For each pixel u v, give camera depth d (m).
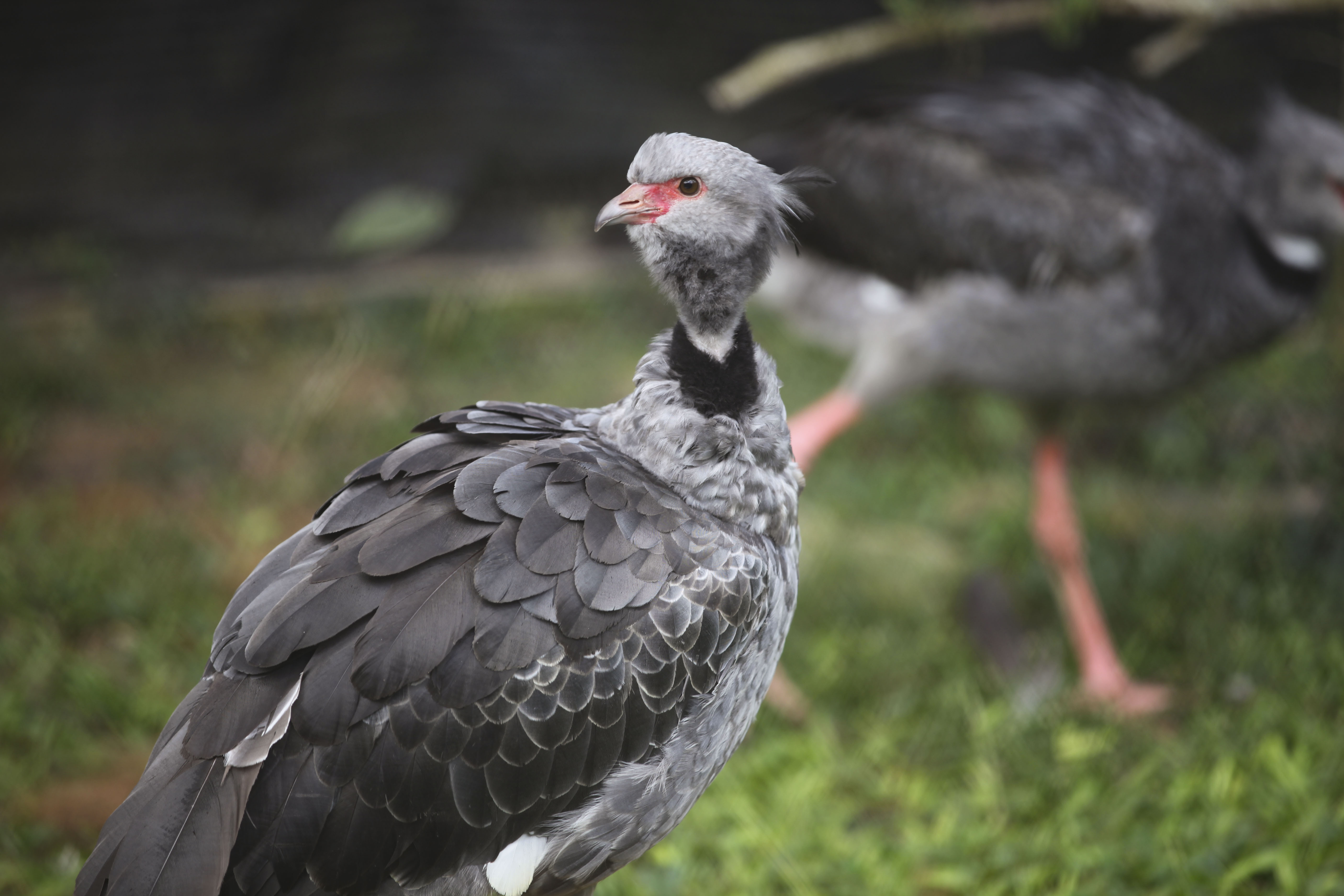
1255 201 9.16
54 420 13.70
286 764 4.51
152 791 4.49
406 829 4.63
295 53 17.02
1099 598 10.07
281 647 4.59
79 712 8.26
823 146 9.83
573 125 17.58
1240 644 8.85
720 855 7.07
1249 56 14.80
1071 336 8.94
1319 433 12.23
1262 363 13.02
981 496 11.70
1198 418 12.63
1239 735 7.86
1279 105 9.39
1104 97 9.53
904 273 9.43
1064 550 9.23
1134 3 9.61
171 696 8.51
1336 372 12.58
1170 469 12.02
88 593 9.62
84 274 16.34
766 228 5.30
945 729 8.26
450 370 14.77
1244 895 6.52
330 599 4.69
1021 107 9.44
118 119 16.61
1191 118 15.02
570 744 4.83
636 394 5.38
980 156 9.10
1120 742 8.03
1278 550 10.12
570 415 5.71
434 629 4.65
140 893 4.28
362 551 4.78
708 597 5.04
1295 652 8.66
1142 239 8.70
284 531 11.16
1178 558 10.23
